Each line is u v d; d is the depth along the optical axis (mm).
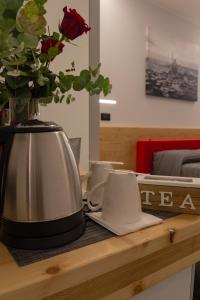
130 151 3164
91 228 509
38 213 417
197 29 3879
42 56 516
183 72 3721
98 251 415
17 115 547
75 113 1146
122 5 3021
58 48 530
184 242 515
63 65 1091
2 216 443
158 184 600
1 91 547
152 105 3459
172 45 3549
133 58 3180
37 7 447
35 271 360
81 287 378
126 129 3111
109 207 515
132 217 507
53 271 360
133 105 3250
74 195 462
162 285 518
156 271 472
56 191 428
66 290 363
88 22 1165
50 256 401
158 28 3379
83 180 716
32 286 335
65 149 456
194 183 575
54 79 549
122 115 3150
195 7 3414
